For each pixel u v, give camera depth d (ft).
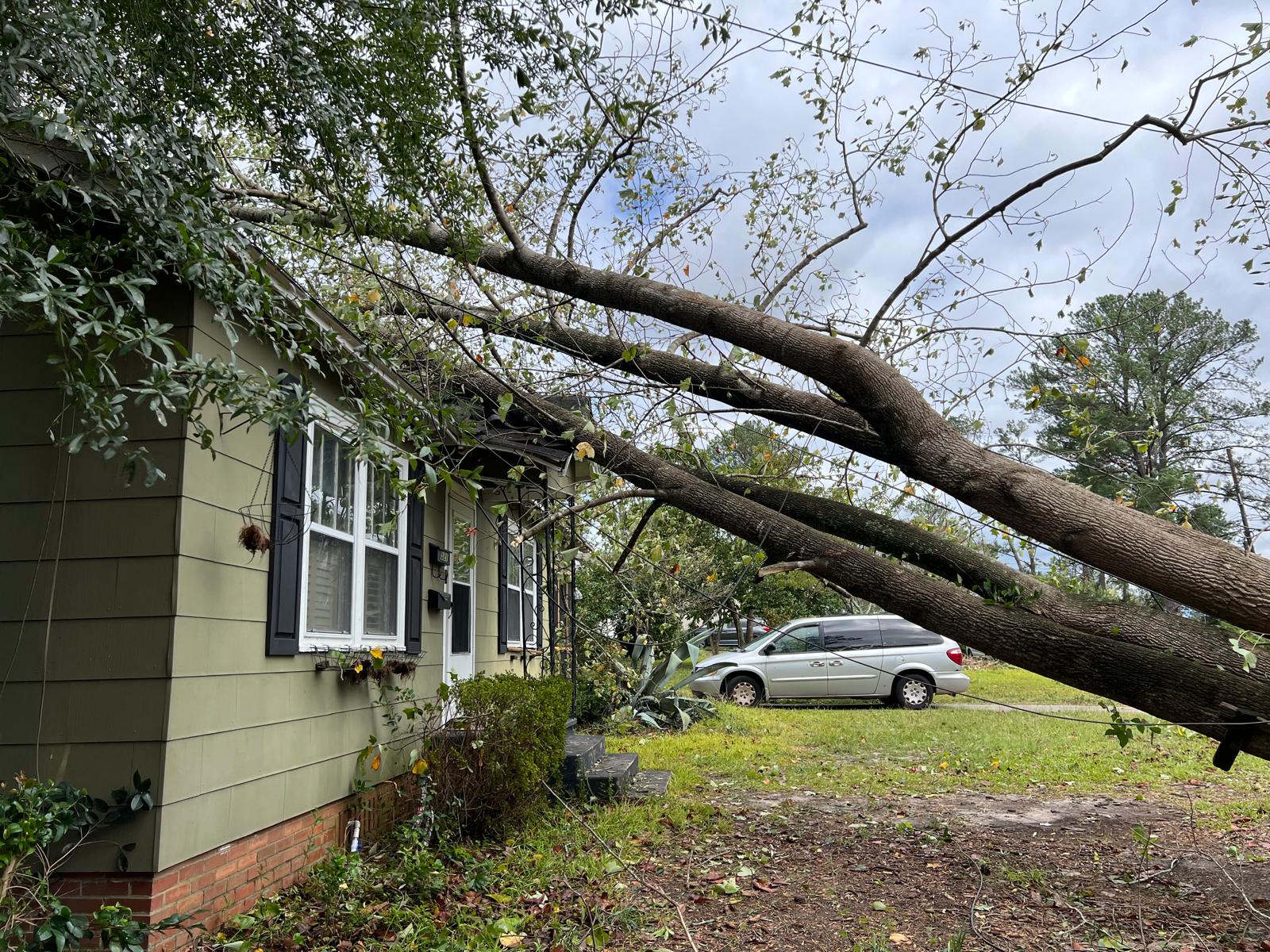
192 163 14.58
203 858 14.51
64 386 12.21
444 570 28.53
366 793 21.12
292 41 17.07
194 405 12.58
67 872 13.16
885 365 18.17
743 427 21.56
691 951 14.61
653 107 20.24
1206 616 18.79
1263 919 15.30
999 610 18.25
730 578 31.07
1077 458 20.53
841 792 28.99
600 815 23.85
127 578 14.05
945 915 16.56
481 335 22.57
